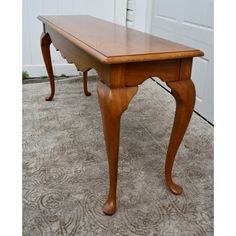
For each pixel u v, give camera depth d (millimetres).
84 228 1177
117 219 1223
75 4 3002
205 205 1310
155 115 2242
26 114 2195
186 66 1151
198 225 1199
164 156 1684
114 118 1065
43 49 2273
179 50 1123
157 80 3045
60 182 1448
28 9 2906
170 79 1144
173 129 1274
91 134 1922
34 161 1613
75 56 1426
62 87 2818
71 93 2664
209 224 1204
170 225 1197
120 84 1048
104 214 1247
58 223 1198
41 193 1368
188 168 1573
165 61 1104
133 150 1737
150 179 1478
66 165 1586
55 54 3141
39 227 1176
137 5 3037
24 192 1370
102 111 1090
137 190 1395
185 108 1208
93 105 2396
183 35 2414
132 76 1061
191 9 2250
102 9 3094
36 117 2150
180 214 1256
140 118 2184
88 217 1232
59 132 1939
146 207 1290
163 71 1117
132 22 3154
